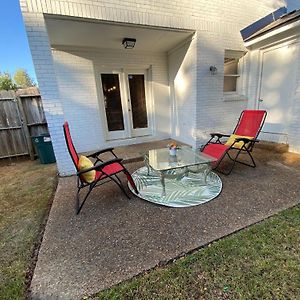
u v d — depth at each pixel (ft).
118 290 4.79
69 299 4.66
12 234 7.32
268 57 15.84
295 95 13.96
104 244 6.42
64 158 12.51
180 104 18.25
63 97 16.22
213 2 14.52
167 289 4.75
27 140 18.08
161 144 18.63
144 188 10.17
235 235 6.45
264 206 8.05
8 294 4.88
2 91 17.15
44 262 5.81
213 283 4.83
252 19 16.44
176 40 15.88
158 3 12.74
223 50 15.85
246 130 13.24
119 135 19.56
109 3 11.48
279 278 4.86
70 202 9.34
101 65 17.11
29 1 9.94
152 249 6.07
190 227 7.00
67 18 11.05
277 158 13.71
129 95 19.11
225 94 17.88
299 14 12.33
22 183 12.38
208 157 10.54
